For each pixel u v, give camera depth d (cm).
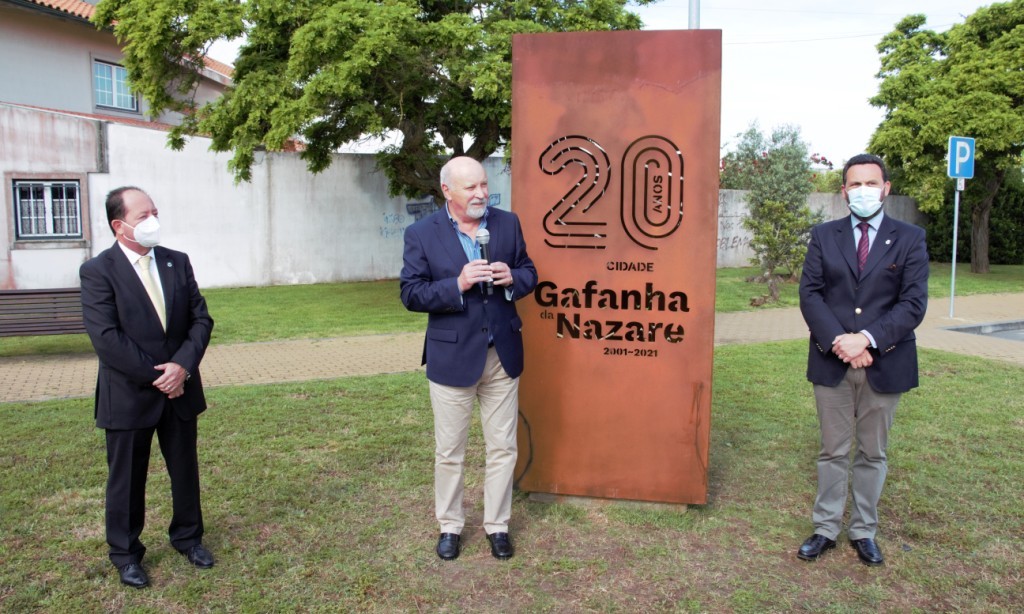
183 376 328
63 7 1734
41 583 337
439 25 1134
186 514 354
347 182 1727
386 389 689
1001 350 905
